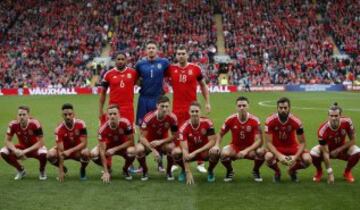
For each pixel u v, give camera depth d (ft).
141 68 30.68
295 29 142.72
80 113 67.56
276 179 26.96
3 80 126.11
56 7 155.02
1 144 40.88
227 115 63.26
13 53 136.36
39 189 25.25
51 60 134.31
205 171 30.12
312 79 125.18
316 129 49.11
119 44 139.33
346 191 24.57
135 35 142.61
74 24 147.95
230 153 26.50
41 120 58.65
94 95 114.11
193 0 156.35
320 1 153.28
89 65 131.64
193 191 24.76
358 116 60.95
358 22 143.43
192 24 146.51
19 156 26.89
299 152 26.08
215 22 151.84
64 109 26.63
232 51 136.15
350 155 26.63
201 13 151.23
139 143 28.02
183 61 30.55
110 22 148.77
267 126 26.63
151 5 154.61
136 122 31.83
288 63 131.13
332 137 26.61
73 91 122.62
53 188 25.48
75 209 21.49
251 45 137.90
